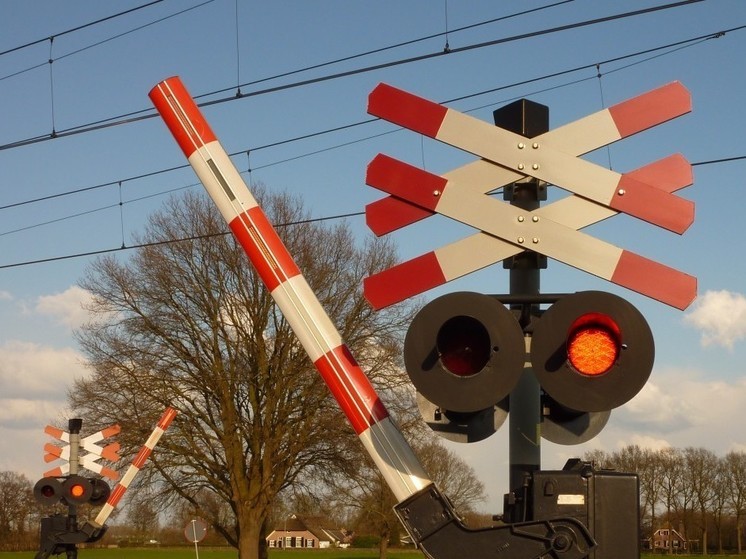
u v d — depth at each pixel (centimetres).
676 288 422
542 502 368
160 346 2714
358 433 416
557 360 379
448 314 380
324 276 2748
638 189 433
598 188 435
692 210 427
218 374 2669
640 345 375
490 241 439
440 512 388
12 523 5600
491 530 373
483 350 388
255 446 2697
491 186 443
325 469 2770
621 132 440
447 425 432
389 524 3428
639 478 368
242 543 2686
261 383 2698
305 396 2706
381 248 2814
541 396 433
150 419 2617
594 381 377
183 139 449
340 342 424
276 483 2730
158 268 2723
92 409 2653
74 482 1412
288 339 2705
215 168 444
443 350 388
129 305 2723
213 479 2692
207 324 2733
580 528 360
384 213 449
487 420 431
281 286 429
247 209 438
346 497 2803
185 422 2666
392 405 2608
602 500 366
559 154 440
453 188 444
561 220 436
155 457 2609
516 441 428
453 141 448
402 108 454
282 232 2819
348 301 2758
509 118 454
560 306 380
